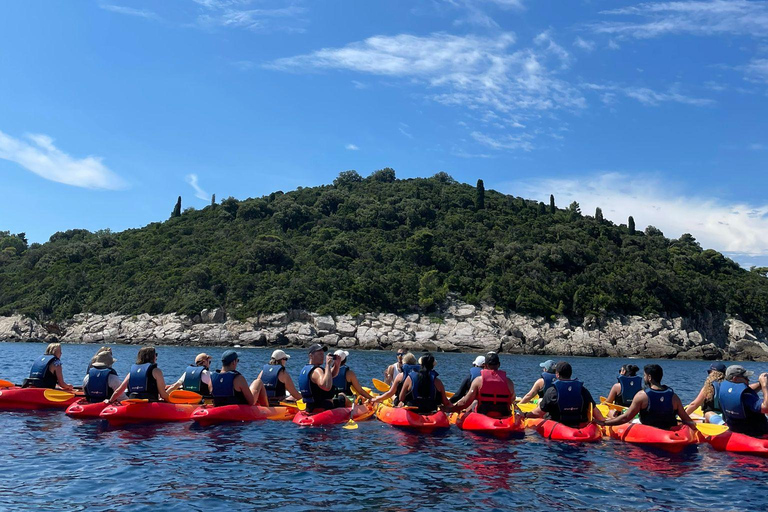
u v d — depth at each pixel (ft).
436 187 400.06
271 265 257.14
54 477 24.99
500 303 237.66
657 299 245.86
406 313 232.73
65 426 35.50
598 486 25.29
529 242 294.66
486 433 36.04
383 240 295.07
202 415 36.50
